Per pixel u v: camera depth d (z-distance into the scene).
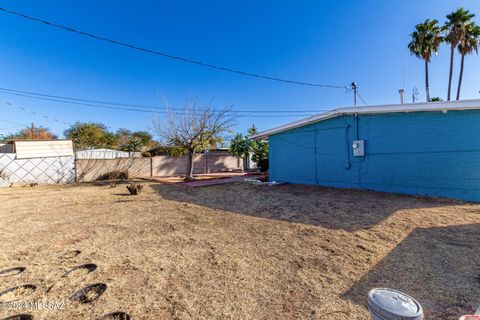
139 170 17.00
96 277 2.66
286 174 10.45
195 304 2.13
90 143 27.14
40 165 13.43
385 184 7.44
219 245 3.52
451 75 17.67
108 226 4.64
